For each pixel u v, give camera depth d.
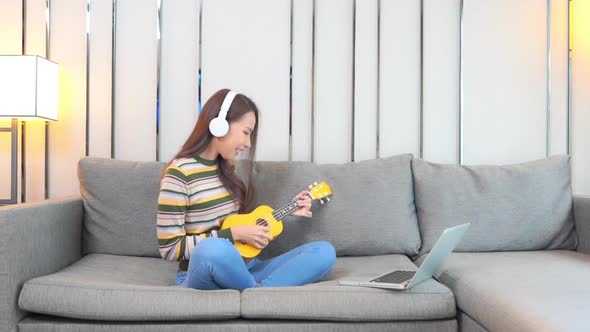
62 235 1.87
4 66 2.12
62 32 2.42
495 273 1.62
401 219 2.07
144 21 2.44
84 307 1.49
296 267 1.62
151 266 1.92
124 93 2.43
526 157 2.50
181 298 1.49
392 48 2.48
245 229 1.63
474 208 2.10
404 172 2.15
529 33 2.49
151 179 2.08
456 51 2.49
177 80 2.45
